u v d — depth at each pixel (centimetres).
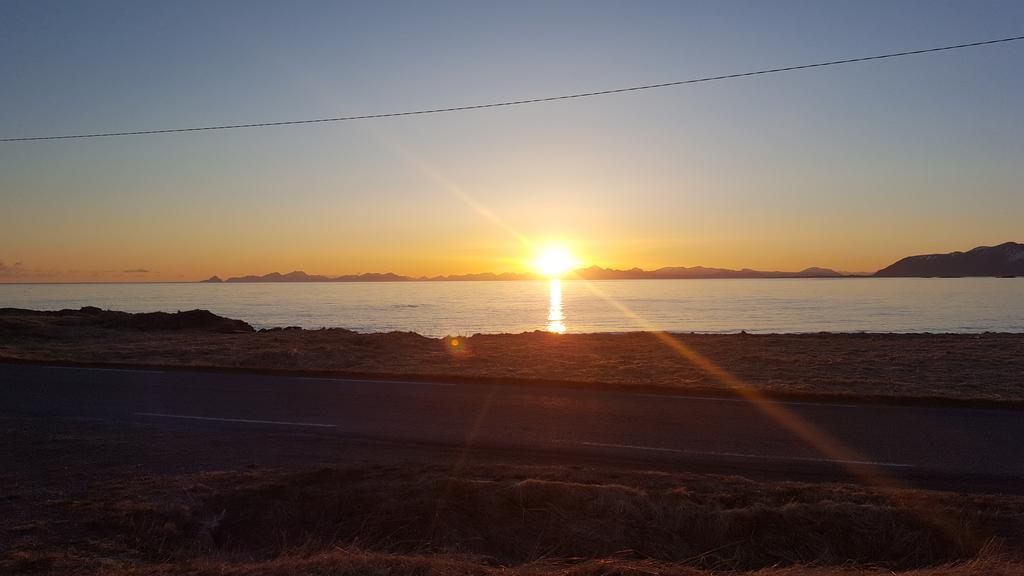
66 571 593
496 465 902
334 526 756
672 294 17750
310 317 8506
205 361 2155
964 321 6956
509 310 10431
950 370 1802
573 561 646
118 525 725
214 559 633
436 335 5578
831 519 707
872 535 692
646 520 716
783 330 6000
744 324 6925
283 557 619
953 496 770
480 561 633
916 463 947
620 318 8281
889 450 1013
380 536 732
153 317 3712
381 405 1382
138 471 923
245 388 1611
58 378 1792
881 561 665
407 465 912
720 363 2028
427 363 2094
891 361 2003
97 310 4522
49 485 859
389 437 1108
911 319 7388
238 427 1188
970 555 662
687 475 859
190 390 1586
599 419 1233
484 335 3309
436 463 938
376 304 12675
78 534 704
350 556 581
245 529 759
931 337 2989
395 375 1797
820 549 680
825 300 12781
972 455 985
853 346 2503
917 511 719
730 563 663
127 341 2909
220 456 997
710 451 1012
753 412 1287
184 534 729
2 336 2919
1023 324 6431
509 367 1977
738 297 15062
